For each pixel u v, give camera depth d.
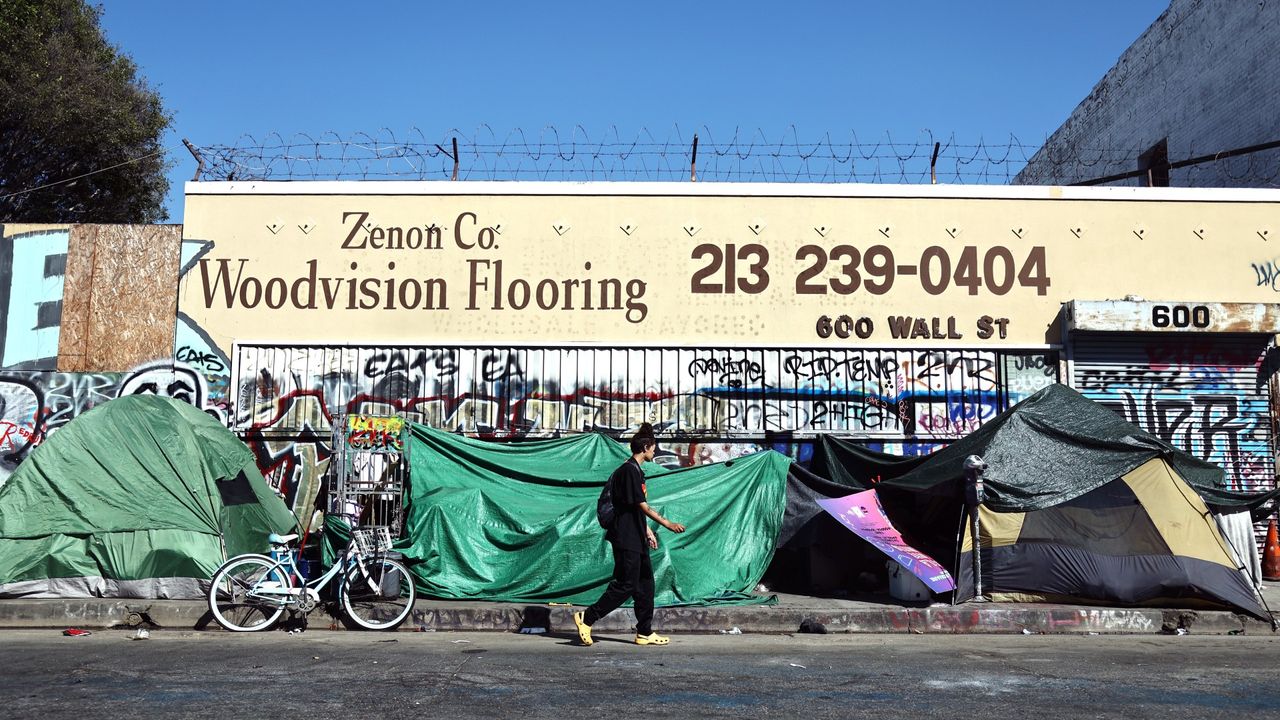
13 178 23.03
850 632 9.95
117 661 7.66
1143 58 22.53
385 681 6.86
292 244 14.45
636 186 14.59
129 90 24.20
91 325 14.35
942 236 14.55
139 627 9.95
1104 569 10.33
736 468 12.05
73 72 22.34
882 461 13.02
